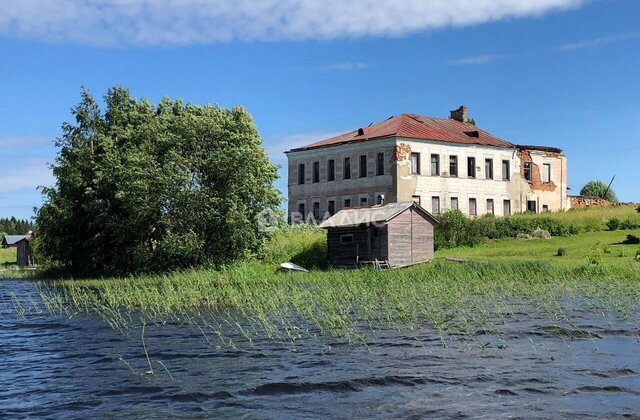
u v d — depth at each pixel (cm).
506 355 1783
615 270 3728
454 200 6988
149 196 5078
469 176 7125
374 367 1661
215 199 5009
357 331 2195
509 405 1314
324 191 7338
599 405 1306
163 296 3356
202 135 5269
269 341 2062
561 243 5291
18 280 5878
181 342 2094
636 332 2102
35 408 1354
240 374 1616
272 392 1443
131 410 1327
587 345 1906
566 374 1557
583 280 3531
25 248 10544
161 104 6084
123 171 5153
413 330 2200
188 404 1364
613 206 7338
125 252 5478
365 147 6925
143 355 1894
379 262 4744
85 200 5800
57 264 7256
